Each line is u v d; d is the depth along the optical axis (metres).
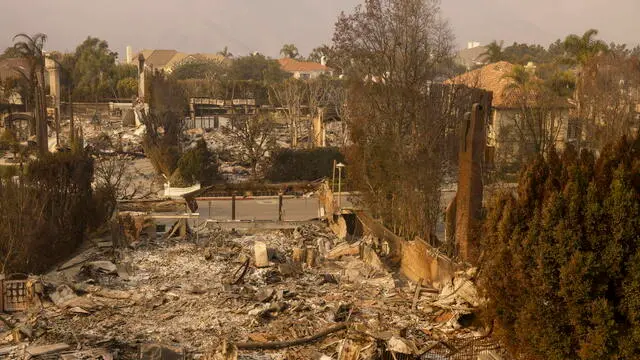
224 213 43.69
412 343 18.53
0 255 26.09
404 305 23.27
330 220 37.47
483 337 18.36
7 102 91.56
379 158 35.53
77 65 137.88
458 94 37.97
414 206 31.33
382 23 40.47
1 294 21.53
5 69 96.38
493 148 38.16
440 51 42.56
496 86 61.28
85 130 86.56
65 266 27.22
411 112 36.44
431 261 26.19
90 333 19.83
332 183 47.06
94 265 26.47
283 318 21.77
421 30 40.62
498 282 16.59
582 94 49.78
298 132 83.38
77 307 21.86
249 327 20.88
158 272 27.22
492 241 17.48
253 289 24.97
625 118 42.91
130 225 33.00
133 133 81.38
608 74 49.12
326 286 26.05
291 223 37.59
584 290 14.43
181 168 54.16
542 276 15.10
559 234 14.86
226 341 17.52
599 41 58.84
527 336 15.55
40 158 32.41
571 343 14.99
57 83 94.44
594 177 15.47
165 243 32.47
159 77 78.19
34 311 21.34
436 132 34.53
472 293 21.50
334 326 20.30
